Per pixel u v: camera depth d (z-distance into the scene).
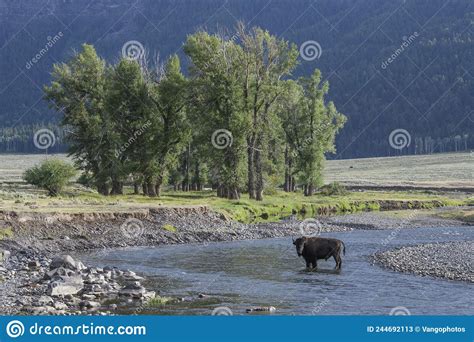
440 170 196.12
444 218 64.38
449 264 30.80
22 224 40.81
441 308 21.30
